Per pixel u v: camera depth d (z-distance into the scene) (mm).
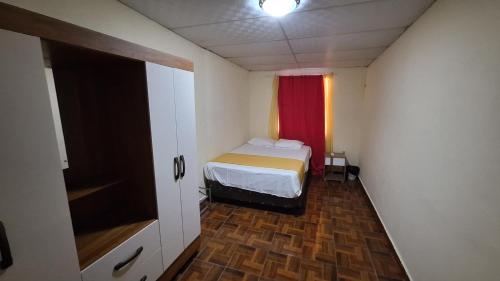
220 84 3373
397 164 2115
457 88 1224
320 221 2553
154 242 1440
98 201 1498
